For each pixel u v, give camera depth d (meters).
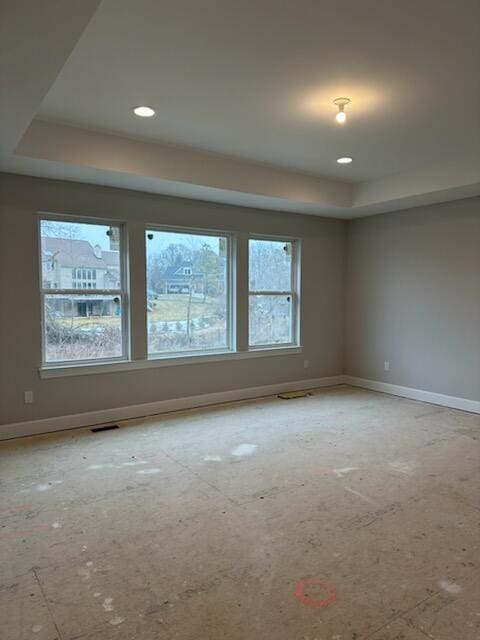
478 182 4.14
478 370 4.79
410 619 1.77
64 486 2.96
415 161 4.43
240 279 5.29
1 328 3.85
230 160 4.36
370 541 2.32
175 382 4.84
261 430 4.17
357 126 3.52
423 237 5.28
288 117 3.34
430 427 4.29
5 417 3.90
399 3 2.02
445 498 2.81
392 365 5.70
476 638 1.68
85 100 3.04
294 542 2.31
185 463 3.37
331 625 1.74
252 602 1.87
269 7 2.04
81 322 4.31
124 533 2.39
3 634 1.69
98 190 4.24
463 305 4.91
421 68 2.62
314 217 5.93
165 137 3.76
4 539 2.33
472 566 2.11
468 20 2.16
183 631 1.71
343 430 4.18
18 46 1.91
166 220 4.66
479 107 3.17
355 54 2.47
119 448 3.68
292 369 5.83
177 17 2.11
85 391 4.29
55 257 4.15
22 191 3.88
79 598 1.89
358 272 6.12
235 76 2.71
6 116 2.62
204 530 2.43
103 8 2.03
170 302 4.87
